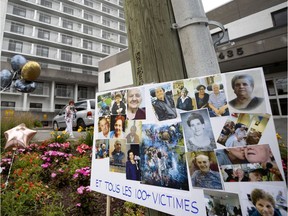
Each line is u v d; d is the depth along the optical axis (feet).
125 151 3.48
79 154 13.94
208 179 2.62
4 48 94.79
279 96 34.86
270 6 33.88
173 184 2.87
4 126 20.18
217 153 2.61
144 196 3.11
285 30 27.22
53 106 100.63
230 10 38.34
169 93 3.10
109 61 72.18
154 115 3.22
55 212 6.66
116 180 3.49
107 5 141.49
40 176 10.18
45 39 108.27
